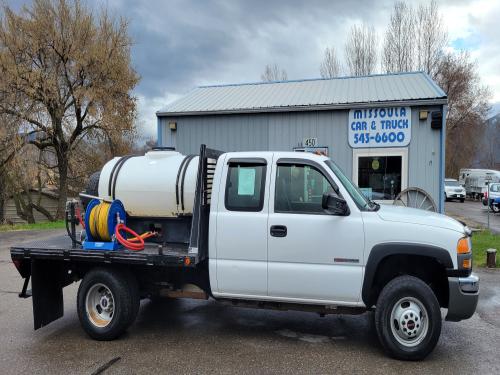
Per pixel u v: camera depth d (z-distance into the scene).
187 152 13.22
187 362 4.30
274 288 4.59
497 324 5.36
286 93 13.77
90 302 5.02
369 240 4.36
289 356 4.43
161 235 5.39
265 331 5.20
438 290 4.67
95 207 5.00
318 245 4.46
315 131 11.98
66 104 21.92
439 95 10.94
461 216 21.81
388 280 4.63
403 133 11.23
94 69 21.48
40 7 20.12
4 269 9.05
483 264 8.59
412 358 4.26
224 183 4.79
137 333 5.16
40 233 14.98
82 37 20.88
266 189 4.66
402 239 4.31
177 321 5.59
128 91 22.77
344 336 5.01
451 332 5.09
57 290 5.35
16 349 4.70
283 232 4.54
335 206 4.35
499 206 23.59
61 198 23.55
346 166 11.73
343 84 14.16
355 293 4.41
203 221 4.80
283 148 12.27
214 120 12.91
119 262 4.77
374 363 4.24
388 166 11.39
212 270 4.75
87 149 24.11
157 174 5.22
